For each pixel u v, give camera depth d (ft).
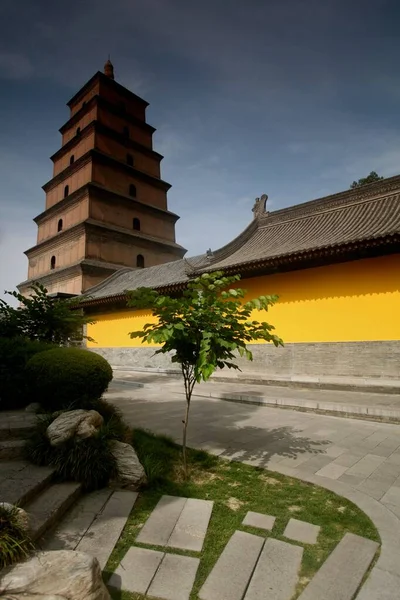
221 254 55.01
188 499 13.39
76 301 32.60
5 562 8.13
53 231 107.14
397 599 8.29
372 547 10.23
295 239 51.85
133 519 12.12
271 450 18.94
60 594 7.30
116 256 98.37
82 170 101.50
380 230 39.93
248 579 9.10
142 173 108.17
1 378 21.49
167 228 113.70
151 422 24.99
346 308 41.37
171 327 14.66
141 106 119.85
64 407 19.43
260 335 16.02
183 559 9.95
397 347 37.60
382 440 20.68
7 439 16.58
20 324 29.55
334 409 26.89
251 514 12.26
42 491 13.00
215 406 30.78
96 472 14.16
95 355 20.93
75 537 10.84
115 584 8.97
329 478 15.10
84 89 113.39
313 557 9.91
